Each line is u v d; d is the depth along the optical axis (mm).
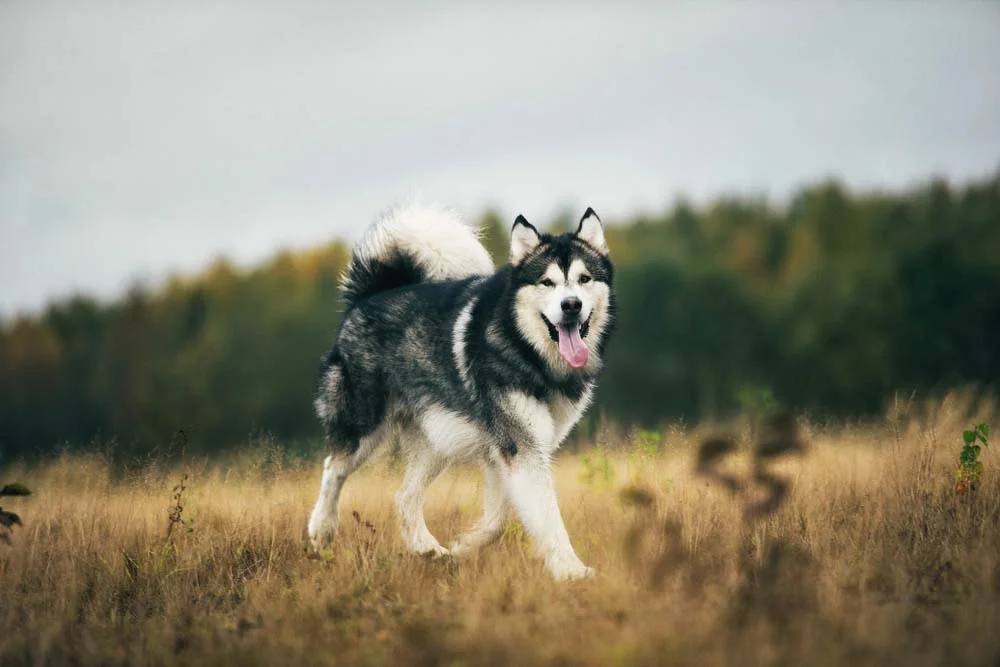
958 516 7398
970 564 6375
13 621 6617
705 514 7836
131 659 5723
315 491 9719
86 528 8438
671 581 6402
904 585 6211
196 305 58656
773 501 6113
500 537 8516
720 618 5578
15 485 7184
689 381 45125
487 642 5492
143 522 8516
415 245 9594
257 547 8391
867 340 42875
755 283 52688
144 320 58875
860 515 7832
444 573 7645
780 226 58156
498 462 8109
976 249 45375
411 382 8867
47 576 7512
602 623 5750
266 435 11695
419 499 8992
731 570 6547
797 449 6160
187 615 6742
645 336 47219
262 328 53312
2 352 59531
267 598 7070
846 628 5344
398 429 9258
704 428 10164
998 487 7887
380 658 5445
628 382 45844
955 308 42469
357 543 8266
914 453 8578
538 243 8156
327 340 52844
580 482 10148
